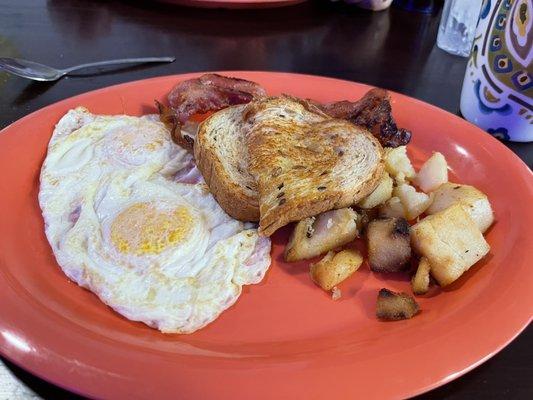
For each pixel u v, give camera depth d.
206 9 0.48
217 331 0.20
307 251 0.23
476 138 0.29
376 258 0.23
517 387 0.18
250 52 0.42
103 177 0.26
